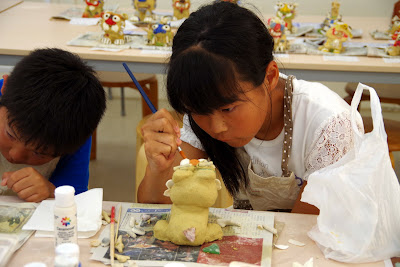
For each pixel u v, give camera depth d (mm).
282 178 1191
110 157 3006
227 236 952
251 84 933
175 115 2031
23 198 1087
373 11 3299
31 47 2008
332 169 947
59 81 1052
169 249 908
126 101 3791
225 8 954
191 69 891
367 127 2039
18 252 898
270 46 1005
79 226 962
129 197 2559
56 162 1337
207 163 938
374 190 905
